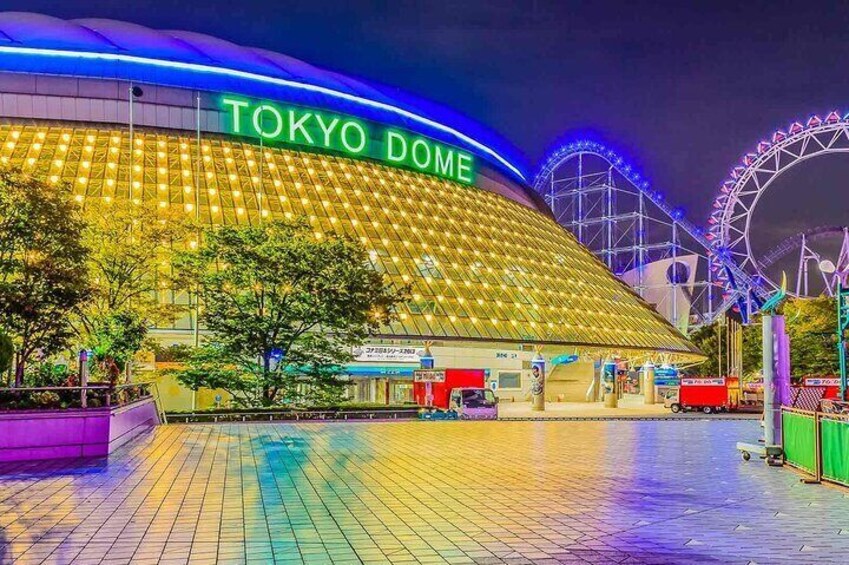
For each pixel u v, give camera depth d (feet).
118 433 95.55
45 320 103.60
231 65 274.98
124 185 222.48
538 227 328.29
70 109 249.14
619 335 281.33
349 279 164.35
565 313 270.26
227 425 140.97
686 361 346.95
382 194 273.75
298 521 51.93
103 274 138.10
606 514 55.36
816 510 57.47
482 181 331.16
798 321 309.42
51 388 88.38
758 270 460.14
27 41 254.06
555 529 50.21
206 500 59.26
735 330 368.07
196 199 214.07
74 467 77.71
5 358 84.38
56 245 104.06
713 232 464.24
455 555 43.24
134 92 219.82
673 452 98.73
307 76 291.38
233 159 255.50
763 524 52.24
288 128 276.41
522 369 270.26
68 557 42.11
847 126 423.64
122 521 51.31
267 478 71.00
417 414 176.04
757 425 158.71
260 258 157.99
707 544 46.26
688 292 589.73
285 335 164.04
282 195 247.29
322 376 167.32
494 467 81.61
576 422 167.02
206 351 160.66
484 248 278.26
